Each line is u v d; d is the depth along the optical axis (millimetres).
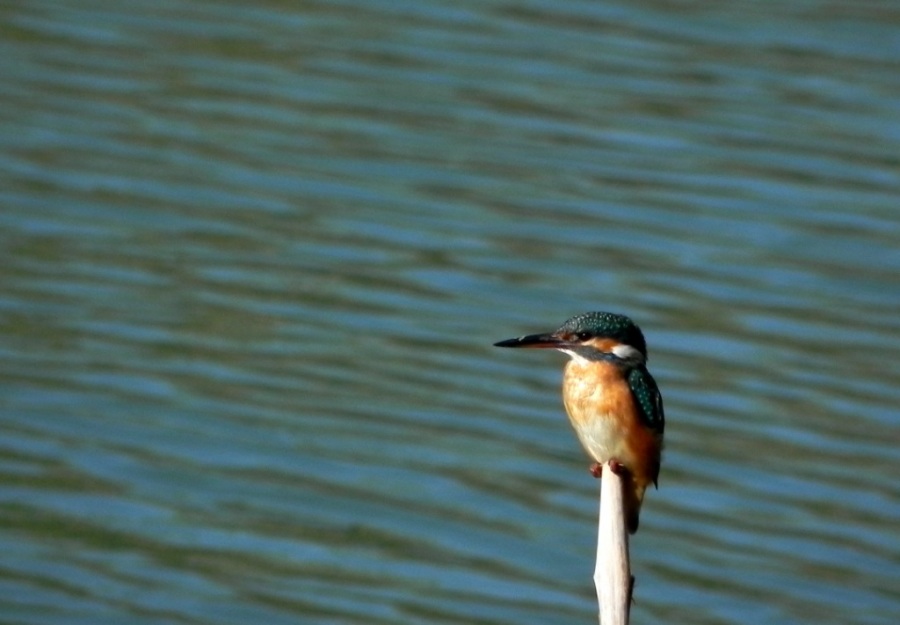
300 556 14328
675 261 19078
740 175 20922
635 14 25297
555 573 14156
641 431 9523
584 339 9695
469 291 18453
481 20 24969
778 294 18531
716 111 22359
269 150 21172
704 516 15062
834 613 13812
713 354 17406
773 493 15344
